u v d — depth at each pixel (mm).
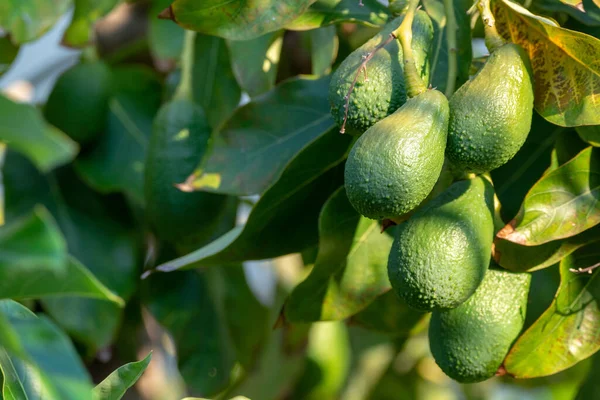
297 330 2180
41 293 1379
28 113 1287
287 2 1594
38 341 1301
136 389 2117
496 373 1582
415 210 1508
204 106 1872
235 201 1921
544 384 2426
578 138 1597
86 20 1818
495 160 1474
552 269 1690
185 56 1799
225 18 1598
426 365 2525
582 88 1516
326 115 1720
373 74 1494
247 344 2049
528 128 1487
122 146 1998
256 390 2244
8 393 1394
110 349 2039
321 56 1776
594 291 1588
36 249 1276
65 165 2029
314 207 1683
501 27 1534
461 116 1469
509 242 1560
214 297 2035
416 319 1772
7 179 2016
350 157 1459
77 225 2006
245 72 1794
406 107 1468
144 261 2018
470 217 1487
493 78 1477
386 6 1653
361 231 1665
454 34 1540
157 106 2027
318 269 1666
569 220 1551
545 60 1521
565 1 1609
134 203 2031
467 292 1478
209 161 1716
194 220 1760
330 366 2332
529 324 1696
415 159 1441
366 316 1771
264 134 1722
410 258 1473
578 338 1583
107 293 1382
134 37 2068
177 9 1589
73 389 1276
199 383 2020
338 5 1648
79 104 1961
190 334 2021
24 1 1704
